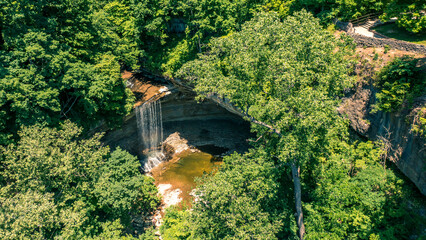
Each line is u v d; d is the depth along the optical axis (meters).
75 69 35.53
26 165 27.67
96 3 50.38
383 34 38.91
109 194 33.97
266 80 27.66
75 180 33.03
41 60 33.91
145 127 51.28
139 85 52.62
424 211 27.42
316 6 44.28
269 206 31.64
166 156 53.66
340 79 26.50
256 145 35.25
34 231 27.11
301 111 24.38
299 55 26.75
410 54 31.81
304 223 31.11
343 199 30.45
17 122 32.47
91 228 31.62
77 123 39.88
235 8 43.09
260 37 27.41
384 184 30.06
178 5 43.66
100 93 36.97
